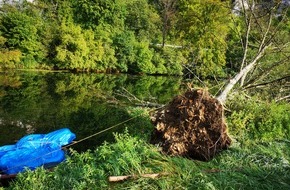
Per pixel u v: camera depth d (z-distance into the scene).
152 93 18.53
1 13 32.44
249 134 6.82
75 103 13.52
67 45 31.66
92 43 32.56
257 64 9.38
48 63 30.97
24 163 6.67
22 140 7.69
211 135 5.89
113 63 33.03
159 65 31.77
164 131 5.95
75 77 25.88
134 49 33.19
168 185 4.61
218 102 5.99
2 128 9.59
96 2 39.66
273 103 7.70
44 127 9.98
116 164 5.14
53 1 40.19
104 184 4.73
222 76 12.01
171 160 5.38
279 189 4.59
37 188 4.73
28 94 15.47
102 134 9.12
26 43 29.66
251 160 5.46
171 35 36.84
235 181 4.71
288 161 5.55
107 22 40.75
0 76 22.25
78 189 4.64
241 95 8.07
